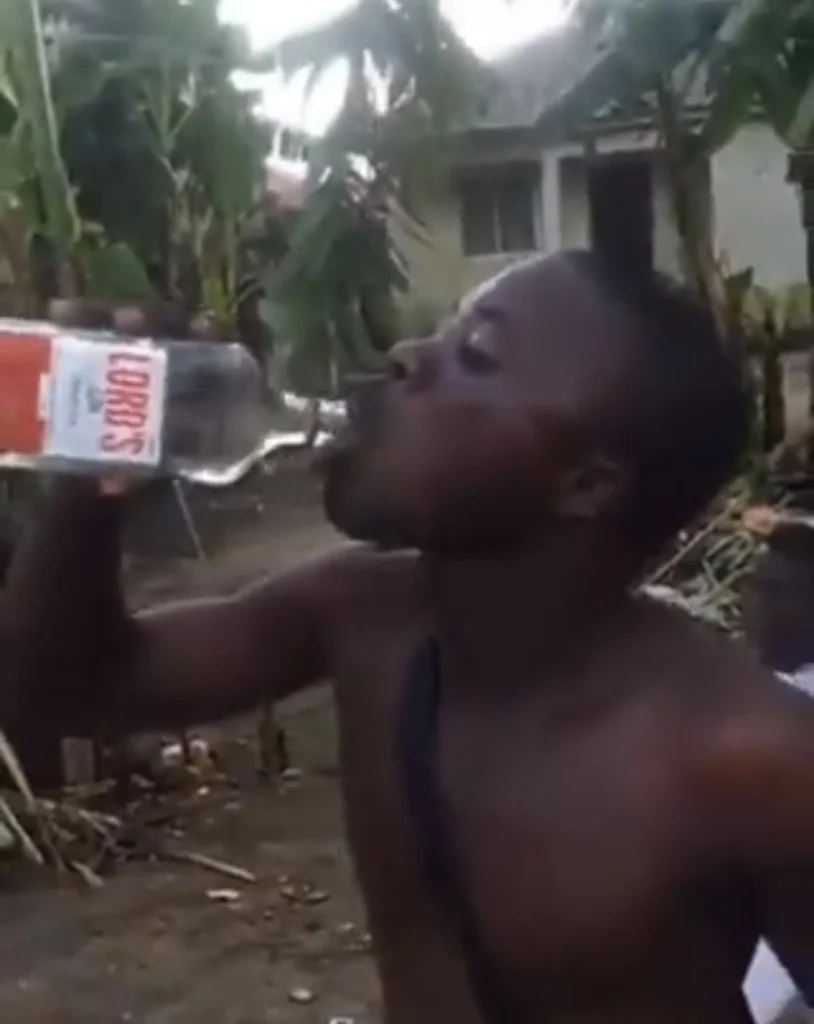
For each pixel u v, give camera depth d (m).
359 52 4.96
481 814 1.14
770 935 1.13
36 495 1.38
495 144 12.63
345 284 4.77
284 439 1.35
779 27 4.86
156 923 4.41
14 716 1.33
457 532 1.12
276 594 1.34
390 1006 1.21
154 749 5.38
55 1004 3.97
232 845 4.95
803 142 5.18
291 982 4.05
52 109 4.52
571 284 1.11
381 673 1.26
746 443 1.15
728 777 1.08
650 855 1.09
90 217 5.33
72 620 1.30
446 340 1.14
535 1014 1.13
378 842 1.23
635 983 1.10
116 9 4.91
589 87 5.99
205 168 5.32
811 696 1.14
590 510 1.10
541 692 1.14
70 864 4.74
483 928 1.14
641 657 1.13
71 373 1.24
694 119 6.41
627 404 1.09
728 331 1.26
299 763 5.62
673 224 6.56
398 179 4.96
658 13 5.28
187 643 1.34
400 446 1.12
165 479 1.29
